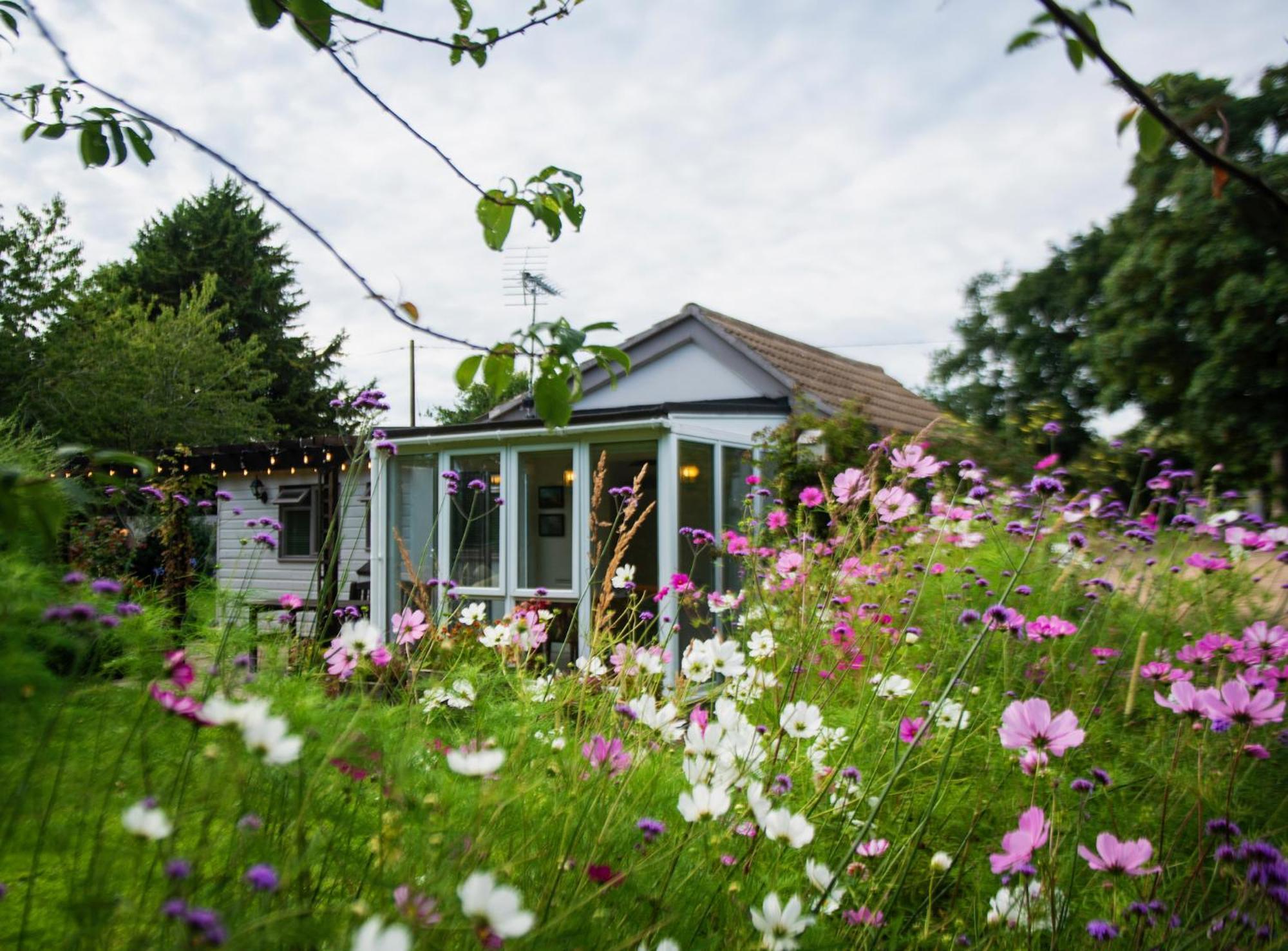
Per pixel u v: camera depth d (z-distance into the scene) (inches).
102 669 44.5
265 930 29.9
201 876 34.0
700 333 423.2
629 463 285.7
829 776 66.0
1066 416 602.5
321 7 41.4
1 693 37.9
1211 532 142.0
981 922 61.6
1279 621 120.3
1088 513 125.8
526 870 47.3
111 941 32.0
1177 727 80.2
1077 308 608.1
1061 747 46.6
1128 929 55.8
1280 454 418.3
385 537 309.3
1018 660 109.3
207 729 36.4
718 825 54.7
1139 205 451.5
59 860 36.5
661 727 61.7
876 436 316.5
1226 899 59.2
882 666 102.4
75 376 604.1
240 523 431.5
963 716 70.3
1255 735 77.3
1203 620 125.2
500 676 77.7
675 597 135.0
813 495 98.9
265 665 55.6
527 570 288.4
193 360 753.6
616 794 55.6
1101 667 111.0
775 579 128.9
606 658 91.6
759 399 358.0
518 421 283.1
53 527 35.4
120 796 38.1
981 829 73.0
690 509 275.4
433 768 54.8
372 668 53.4
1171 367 460.8
